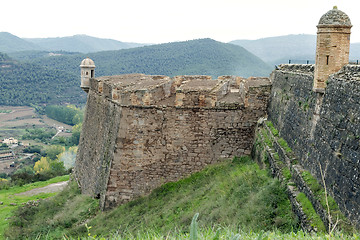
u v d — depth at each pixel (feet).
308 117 50.90
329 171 40.24
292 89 60.75
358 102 36.24
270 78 80.79
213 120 74.38
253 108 74.84
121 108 74.28
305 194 43.73
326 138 42.91
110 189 74.13
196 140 74.43
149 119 74.02
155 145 74.18
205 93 74.08
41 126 429.79
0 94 509.76
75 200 85.10
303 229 39.14
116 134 74.59
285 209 45.42
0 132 396.78
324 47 46.42
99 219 70.64
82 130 112.98
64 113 444.14
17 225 80.02
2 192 120.88
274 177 55.11
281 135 63.05
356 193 33.53
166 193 71.20
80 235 65.67
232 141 74.54
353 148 35.58
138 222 63.36
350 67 41.57
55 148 332.39
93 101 103.81
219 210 52.95
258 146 68.59
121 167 73.97
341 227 33.42
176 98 74.33
